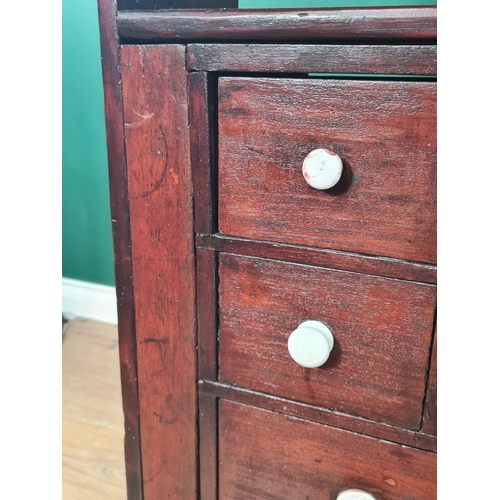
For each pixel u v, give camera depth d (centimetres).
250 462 55
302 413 51
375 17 38
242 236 48
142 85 47
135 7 49
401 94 39
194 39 44
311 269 46
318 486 52
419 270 42
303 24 40
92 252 127
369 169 42
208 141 46
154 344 55
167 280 52
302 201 44
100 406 103
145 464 60
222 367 53
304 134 43
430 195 40
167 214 50
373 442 49
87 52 109
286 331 49
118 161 50
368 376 47
